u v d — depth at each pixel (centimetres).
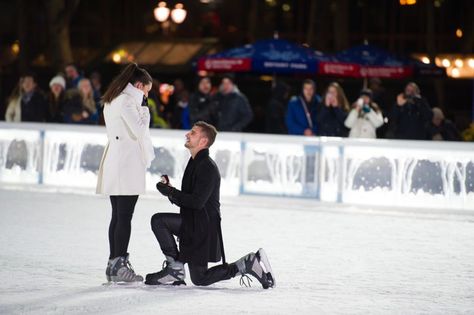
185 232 1193
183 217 1196
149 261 1394
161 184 1183
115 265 1221
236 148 2125
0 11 5203
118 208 1238
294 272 1349
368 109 2298
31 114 2503
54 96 2494
